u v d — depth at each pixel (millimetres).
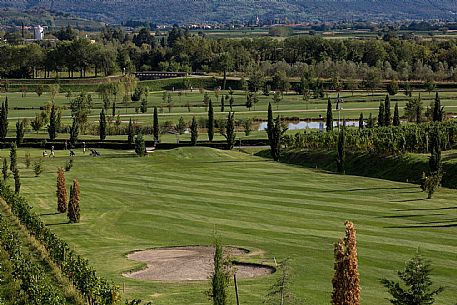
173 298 71000
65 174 156750
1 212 116688
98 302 65875
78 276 71812
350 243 52000
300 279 76625
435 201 122375
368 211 113750
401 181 146000
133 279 79000
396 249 88375
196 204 121812
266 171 159750
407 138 160000
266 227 103312
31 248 92875
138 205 122375
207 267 83500
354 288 51750
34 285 68812
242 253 88938
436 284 74000
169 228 104812
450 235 96188
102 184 143875
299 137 189000
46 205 124188
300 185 140500
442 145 160500
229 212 114688
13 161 152375
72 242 97812
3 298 71438
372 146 163750
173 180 147750
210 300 69688
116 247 94438
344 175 154125
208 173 157000
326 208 116625
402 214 111125
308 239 95188
